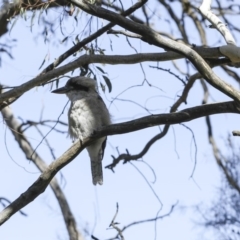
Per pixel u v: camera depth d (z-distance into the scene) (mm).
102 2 12352
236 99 8688
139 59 9719
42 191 9195
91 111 11250
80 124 11258
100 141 11242
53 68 10945
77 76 11695
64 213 15305
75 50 11109
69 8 11688
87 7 8906
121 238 9969
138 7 11242
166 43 8891
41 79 9789
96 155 11445
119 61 9758
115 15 8906
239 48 9602
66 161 9172
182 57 9617
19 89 9773
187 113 8797
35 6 11352
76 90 11539
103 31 10906
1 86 12469
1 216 9016
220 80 8734
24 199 9109
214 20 10148
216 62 9969
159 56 9641
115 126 9086
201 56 9703
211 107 8781
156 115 8898
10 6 12180
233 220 12266
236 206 12398
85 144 9211
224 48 9602
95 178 11438
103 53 11508
